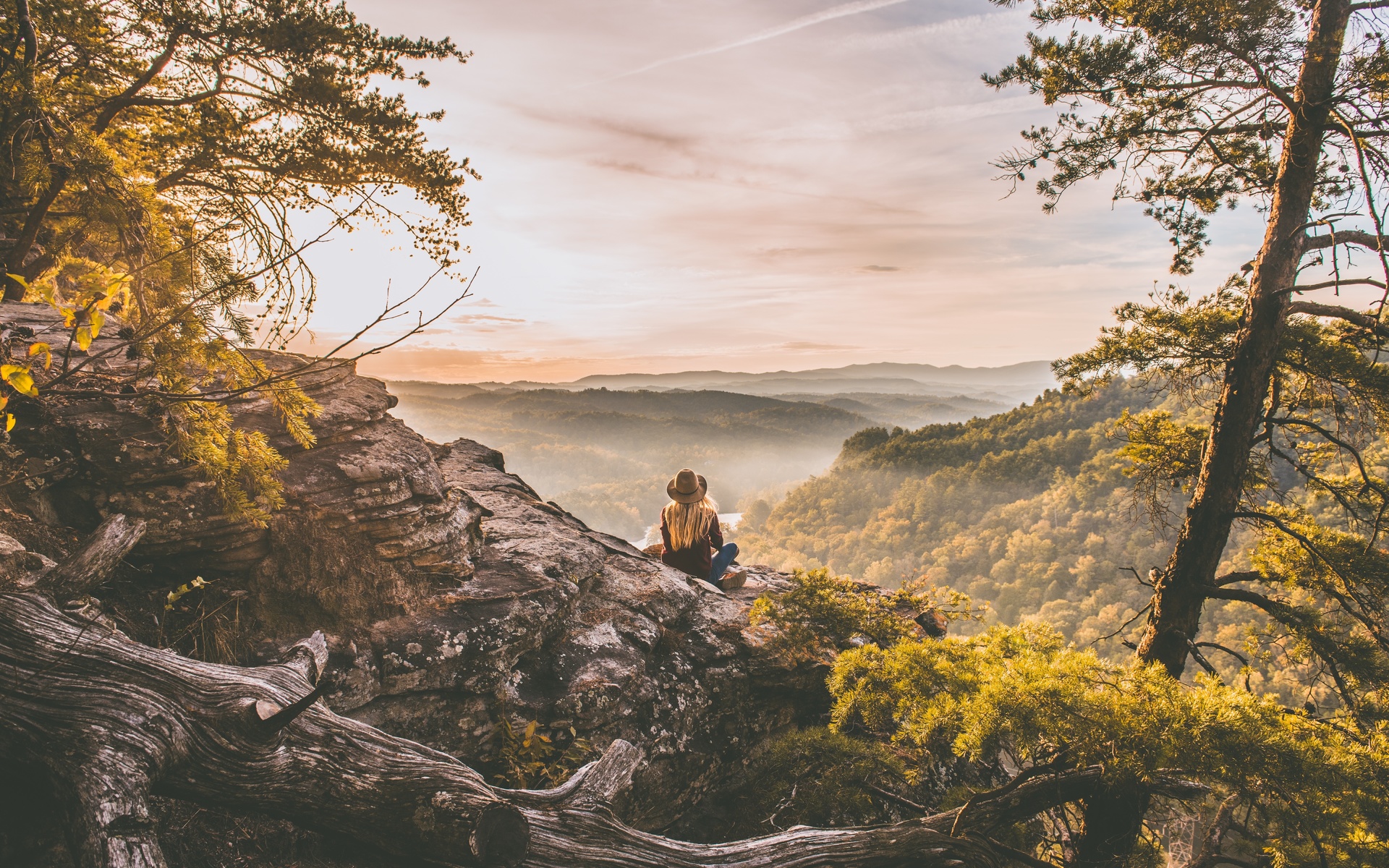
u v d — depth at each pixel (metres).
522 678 4.41
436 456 7.79
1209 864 5.01
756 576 7.91
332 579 3.93
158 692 2.28
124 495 3.48
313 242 2.62
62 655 2.23
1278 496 6.77
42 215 3.26
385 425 4.91
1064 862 5.16
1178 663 6.11
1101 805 5.44
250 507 3.35
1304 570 6.06
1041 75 5.94
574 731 4.26
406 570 4.26
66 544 3.25
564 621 4.94
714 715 5.10
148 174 4.41
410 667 3.84
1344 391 5.98
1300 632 5.51
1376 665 5.20
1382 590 5.50
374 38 6.46
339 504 4.06
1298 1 5.75
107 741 2.05
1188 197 6.66
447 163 6.95
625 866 2.94
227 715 2.29
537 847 2.76
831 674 5.32
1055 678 3.79
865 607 5.96
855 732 5.73
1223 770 3.30
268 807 2.39
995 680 3.96
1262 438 6.20
